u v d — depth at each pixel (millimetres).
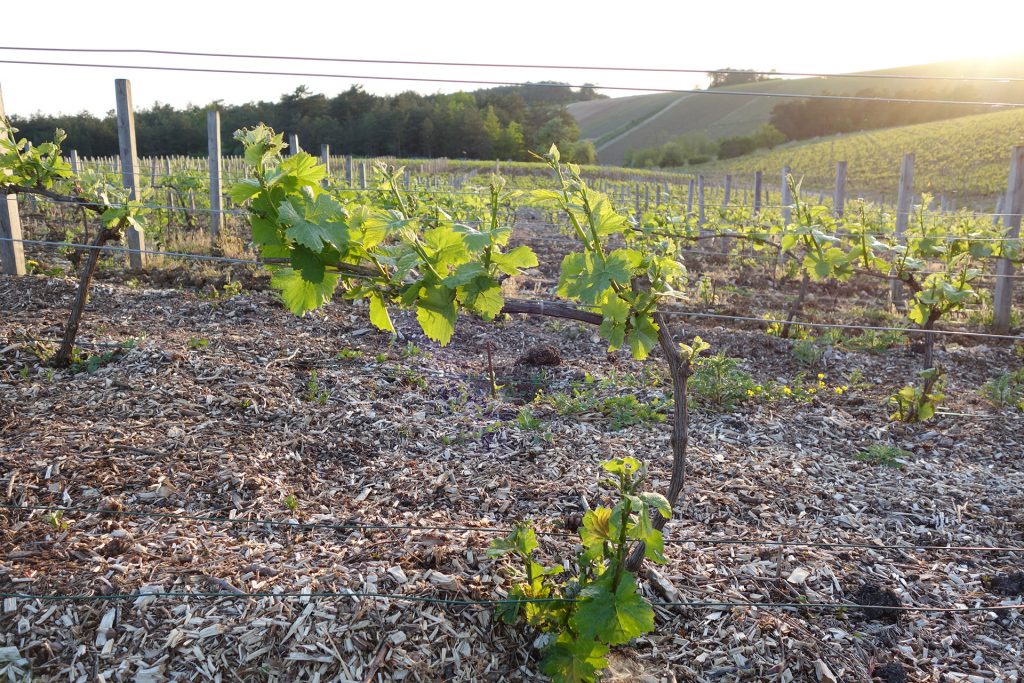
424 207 3357
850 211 12391
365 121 61719
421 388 5062
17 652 2236
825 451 4398
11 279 7074
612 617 2078
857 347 7180
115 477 3387
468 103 75562
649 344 2240
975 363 6805
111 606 2424
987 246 6391
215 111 9516
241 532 3004
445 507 3447
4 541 2750
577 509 3471
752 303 9320
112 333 5613
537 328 7172
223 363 5039
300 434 4117
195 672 2217
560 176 2211
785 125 73188
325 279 2070
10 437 3705
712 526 3408
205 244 9453
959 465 4301
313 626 2400
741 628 2660
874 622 2793
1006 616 2873
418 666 2342
